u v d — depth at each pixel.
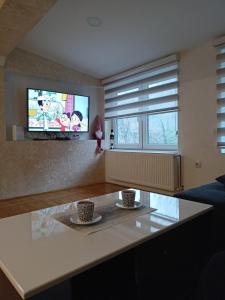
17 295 0.93
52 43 3.64
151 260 1.41
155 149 4.15
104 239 0.98
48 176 4.15
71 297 1.17
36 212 1.32
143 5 2.64
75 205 1.44
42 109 4.09
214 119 3.17
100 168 4.82
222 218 1.73
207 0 2.48
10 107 3.89
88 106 4.66
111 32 3.23
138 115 4.24
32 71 3.96
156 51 3.60
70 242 0.95
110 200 1.54
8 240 0.97
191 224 1.50
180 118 3.57
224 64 3.07
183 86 3.50
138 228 1.09
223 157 3.11
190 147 3.46
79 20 3.02
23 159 3.88
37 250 0.88
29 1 2.20
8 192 3.75
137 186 4.19
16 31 2.79
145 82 4.04
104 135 4.92
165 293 1.30
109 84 4.70
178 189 3.58
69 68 4.37
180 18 2.80
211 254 1.58
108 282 1.28
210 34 3.06
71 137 4.57
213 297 0.77
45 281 0.70
